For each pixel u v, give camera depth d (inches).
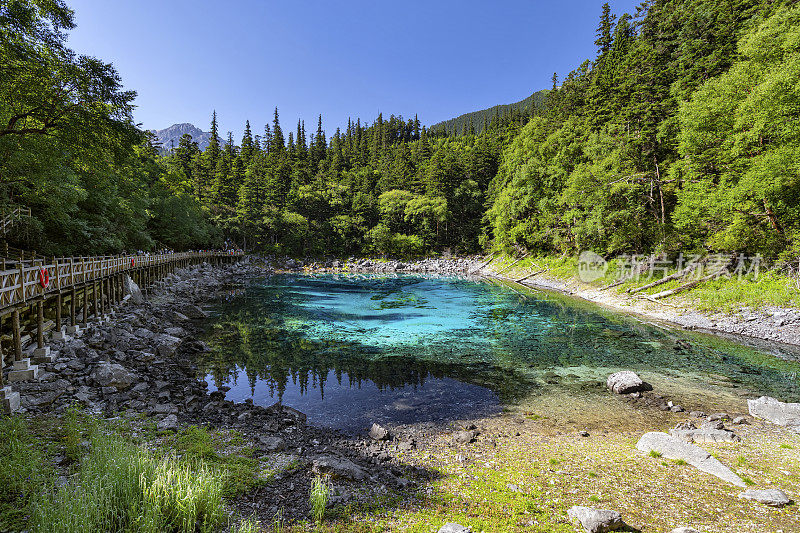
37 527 197.8
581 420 456.1
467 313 1146.7
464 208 3484.3
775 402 465.1
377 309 1213.1
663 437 372.2
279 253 3171.8
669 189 1384.1
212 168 3651.6
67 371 502.3
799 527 234.4
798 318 796.0
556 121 2415.1
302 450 359.9
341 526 235.6
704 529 231.0
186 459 305.4
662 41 1859.0
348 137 5890.8
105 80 530.9
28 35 479.2
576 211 1707.7
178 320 984.3
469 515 249.4
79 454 297.1
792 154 828.0
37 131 528.4
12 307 457.1
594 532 220.7
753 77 984.3
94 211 1127.0
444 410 493.0
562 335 880.3
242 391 557.0
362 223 3511.3
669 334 871.1
